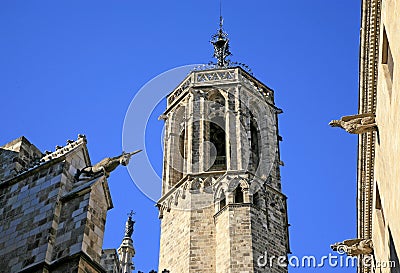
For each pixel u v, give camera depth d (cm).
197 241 5462
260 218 5512
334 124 3147
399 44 2453
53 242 2652
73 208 2744
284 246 5512
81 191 2772
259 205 5662
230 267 5116
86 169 2906
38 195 2833
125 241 5253
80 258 2553
